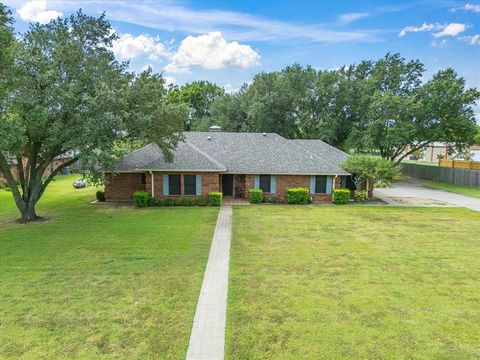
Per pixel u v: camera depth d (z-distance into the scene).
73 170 15.86
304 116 38.72
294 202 21.84
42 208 19.78
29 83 13.80
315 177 22.61
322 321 7.01
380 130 32.56
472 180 31.83
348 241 13.12
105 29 15.98
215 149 24.38
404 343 6.27
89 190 27.55
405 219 17.31
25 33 14.55
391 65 35.44
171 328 6.73
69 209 19.50
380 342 6.30
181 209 19.64
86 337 6.39
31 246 12.09
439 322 7.02
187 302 7.81
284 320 7.05
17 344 6.16
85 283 8.85
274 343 6.26
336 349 6.08
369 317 7.18
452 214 18.77
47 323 6.86
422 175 39.34
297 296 8.16
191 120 55.69
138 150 23.11
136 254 11.24
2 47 12.25
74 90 14.30
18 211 19.28
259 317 7.16
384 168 22.12
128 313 7.29
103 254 11.23
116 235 13.63
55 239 13.02
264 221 16.55
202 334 6.53
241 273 9.63
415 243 12.90
